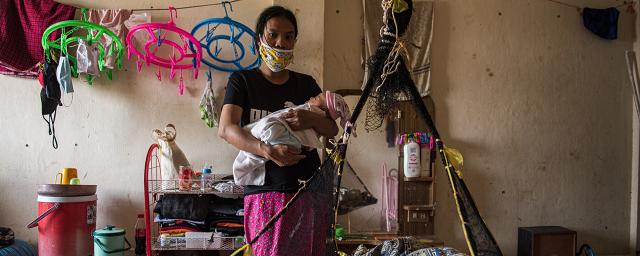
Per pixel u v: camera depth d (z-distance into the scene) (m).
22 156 3.19
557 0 3.78
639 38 3.86
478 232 1.31
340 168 1.45
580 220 3.81
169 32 3.26
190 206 2.84
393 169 3.50
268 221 1.56
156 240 2.86
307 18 3.30
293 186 1.64
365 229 3.45
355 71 3.48
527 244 3.49
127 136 3.26
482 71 3.66
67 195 2.85
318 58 3.31
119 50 3.02
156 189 2.92
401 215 3.45
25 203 3.20
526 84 3.73
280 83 1.85
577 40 3.82
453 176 1.35
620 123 3.86
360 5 3.51
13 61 3.04
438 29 3.59
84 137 3.23
